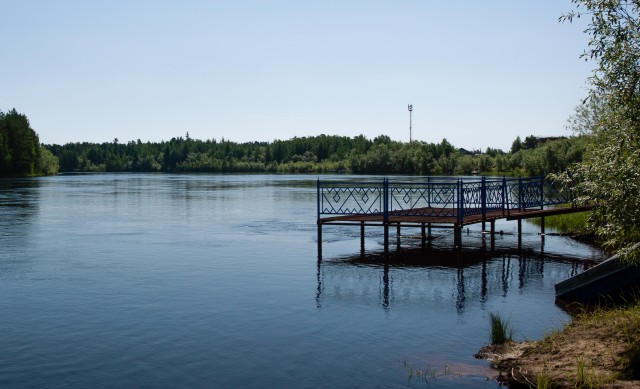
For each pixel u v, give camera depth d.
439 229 31.25
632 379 8.76
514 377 9.52
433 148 130.50
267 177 126.69
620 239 10.64
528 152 100.94
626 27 10.02
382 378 9.80
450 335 12.15
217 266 20.28
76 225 33.00
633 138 9.89
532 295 15.68
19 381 9.77
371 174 138.50
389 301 15.16
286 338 12.02
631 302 13.56
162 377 9.94
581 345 10.34
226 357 10.91
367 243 26.02
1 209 43.00
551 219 32.97
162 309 14.39
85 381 9.77
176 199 54.16
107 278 18.17
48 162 133.38
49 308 14.50
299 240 27.05
